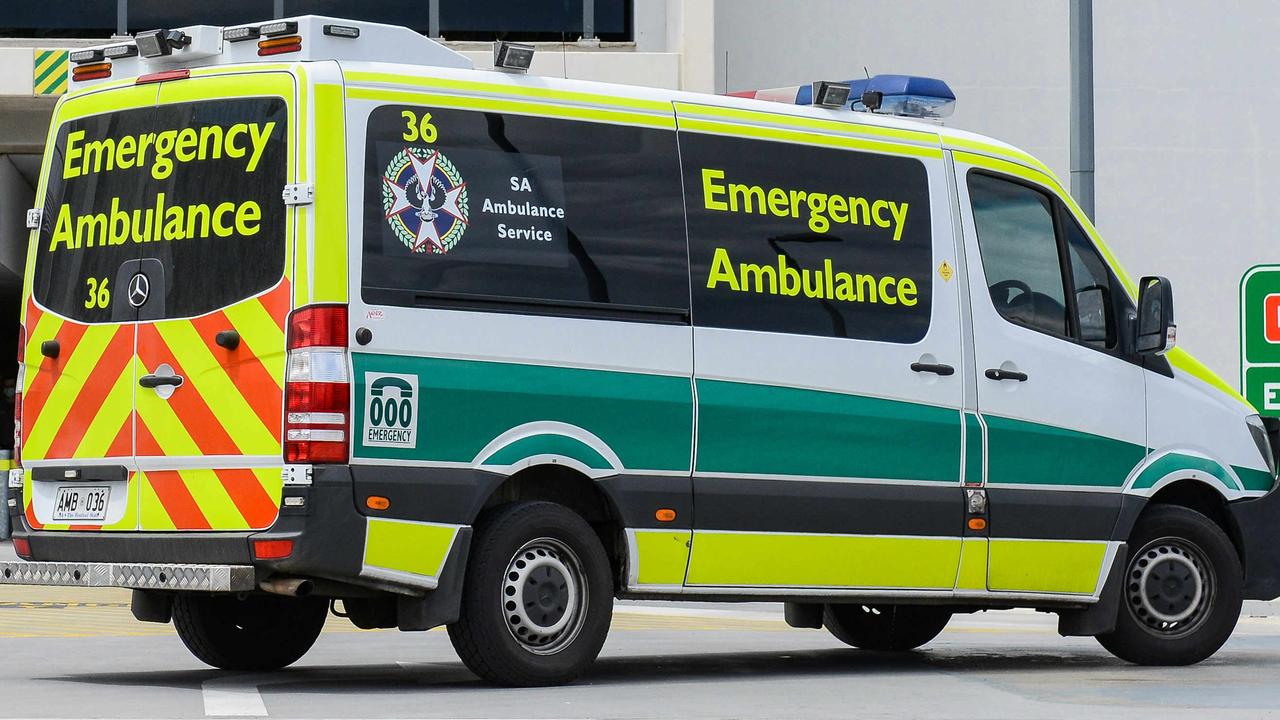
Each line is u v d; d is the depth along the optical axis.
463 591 9.34
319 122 9.03
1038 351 11.16
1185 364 11.92
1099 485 11.32
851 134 10.67
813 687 9.88
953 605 11.39
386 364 9.02
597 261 9.70
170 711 8.36
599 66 23.70
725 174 10.16
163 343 9.38
